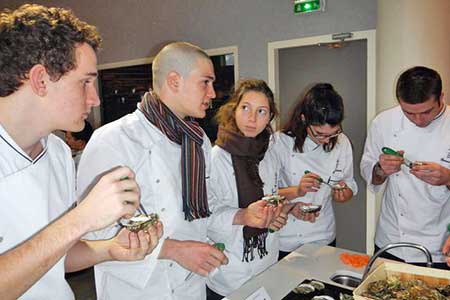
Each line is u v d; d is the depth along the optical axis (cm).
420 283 107
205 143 144
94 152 116
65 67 76
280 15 302
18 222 84
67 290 99
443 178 155
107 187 69
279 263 146
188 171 130
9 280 61
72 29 78
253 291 125
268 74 313
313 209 172
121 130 121
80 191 114
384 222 189
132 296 123
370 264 117
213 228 153
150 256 115
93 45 84
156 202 123
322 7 279
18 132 81
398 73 227
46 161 94
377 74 253
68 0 437
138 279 116
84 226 67
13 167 83
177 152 130
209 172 148
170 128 127
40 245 64
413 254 174
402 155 166
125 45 402
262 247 162
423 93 146
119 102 421
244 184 159
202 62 124
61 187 100
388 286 105
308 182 173
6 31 73
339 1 275
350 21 272
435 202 168
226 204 161
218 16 334
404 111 158
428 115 152
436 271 107
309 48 335
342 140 197
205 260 117
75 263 100
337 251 157
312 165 191
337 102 172
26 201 85
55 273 94
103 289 128
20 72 73
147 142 123
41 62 74
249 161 161
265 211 142
